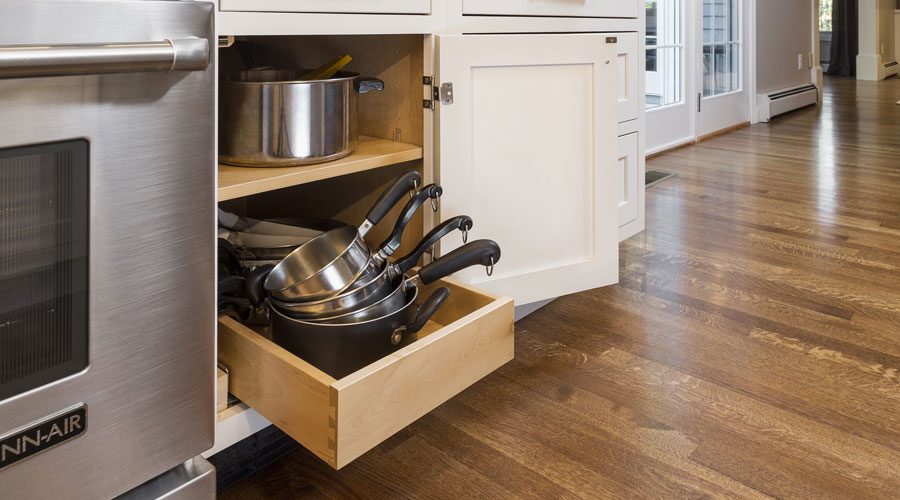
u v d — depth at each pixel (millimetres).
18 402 641
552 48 1311
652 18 3627
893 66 8141
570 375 1357
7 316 617
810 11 5520
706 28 4141
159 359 735
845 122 4660
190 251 727
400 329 1015
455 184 1231
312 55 1398
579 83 1378
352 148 1147
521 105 1301
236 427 982
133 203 666
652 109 3691
